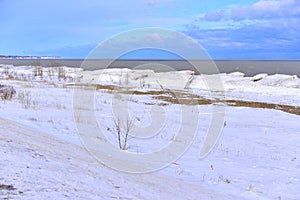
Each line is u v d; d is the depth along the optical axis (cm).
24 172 448
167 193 559
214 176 881
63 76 4419
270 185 849
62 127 1272
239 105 2759
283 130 1781
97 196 418
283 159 1166
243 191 775
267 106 2797
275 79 4809
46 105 1862
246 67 11069
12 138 686
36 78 4231
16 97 2033
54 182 434
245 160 1116
